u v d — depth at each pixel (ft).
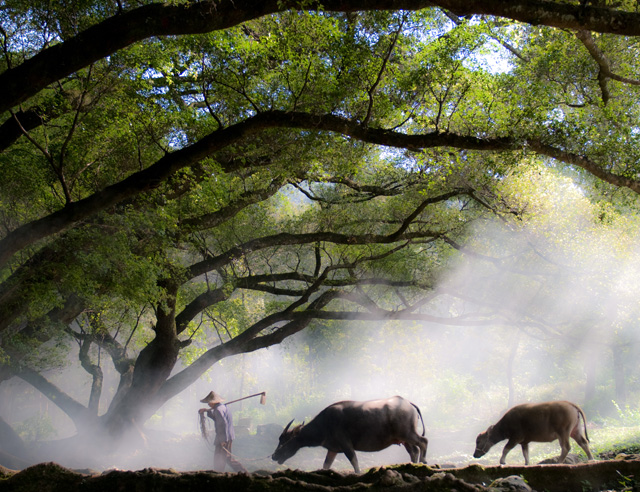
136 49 33.58
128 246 36.40
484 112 34.27
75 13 29.58
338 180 51.19
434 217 50.03
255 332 49.60
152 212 37.70
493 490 17.78
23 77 24.12
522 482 18.42
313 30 30.45
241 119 35.70
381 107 33.86
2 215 36.88
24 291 33.30
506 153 33.45
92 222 34.86
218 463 30.07
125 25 23.80
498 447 47.24
